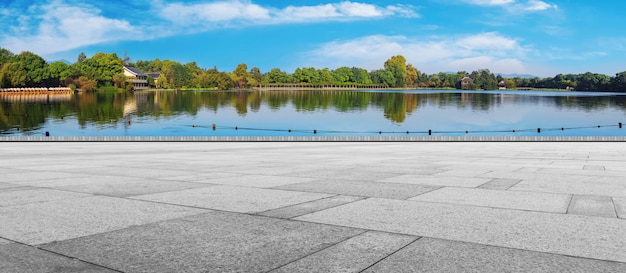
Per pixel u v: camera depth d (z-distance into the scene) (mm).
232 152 21891
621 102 178125
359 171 11266
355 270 3627
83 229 4969
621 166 13008
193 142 39469
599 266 3711
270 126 106688
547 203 6535
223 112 137125
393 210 6020
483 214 5750
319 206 6309
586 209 6074
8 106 138875
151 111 135875
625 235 4676
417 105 170125
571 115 131375
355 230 4918
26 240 4520
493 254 4039
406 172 11000
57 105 144375
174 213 5828
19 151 22953
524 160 15781
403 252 4105
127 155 19297
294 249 4199
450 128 107125
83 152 21984
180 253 4074
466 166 12883
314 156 18203
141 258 3936
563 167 12633
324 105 167250
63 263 3807
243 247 4262
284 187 8250
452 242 4438
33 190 7926
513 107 159125
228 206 6312
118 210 6035
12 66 176125
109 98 176125
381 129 104875
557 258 3922
